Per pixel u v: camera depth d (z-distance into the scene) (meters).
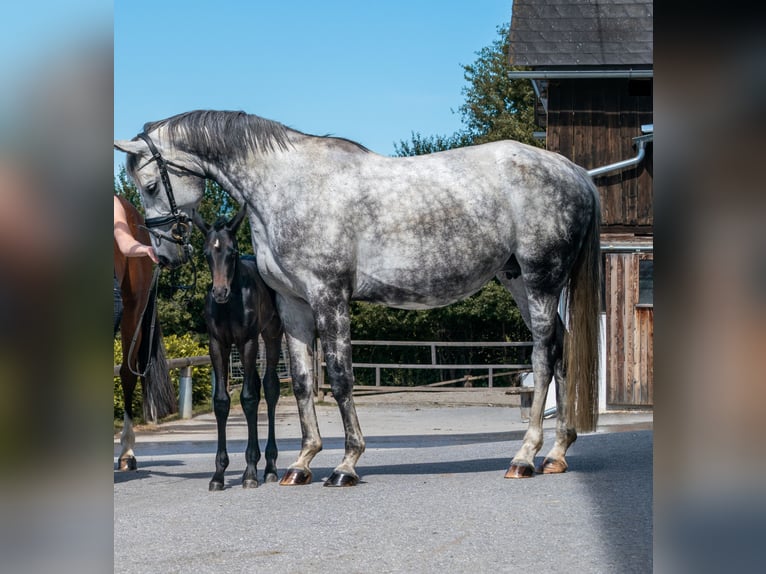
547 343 6.45
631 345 13.73
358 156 6.34
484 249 6.30
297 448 9.77
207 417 15.00
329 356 6.14
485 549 4.18
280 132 6.30
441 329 25.95
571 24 15.58
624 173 14.48
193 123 6.30
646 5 16.03
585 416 6.42
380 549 4.26
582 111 14.84
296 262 6.15
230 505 5.57
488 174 6.36
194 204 6.56
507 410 16.59
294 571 3.91
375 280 6.28
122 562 4.13
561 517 4.82
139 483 6.74
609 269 13.88
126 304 7.40
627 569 3.70
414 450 8.93
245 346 6.21
